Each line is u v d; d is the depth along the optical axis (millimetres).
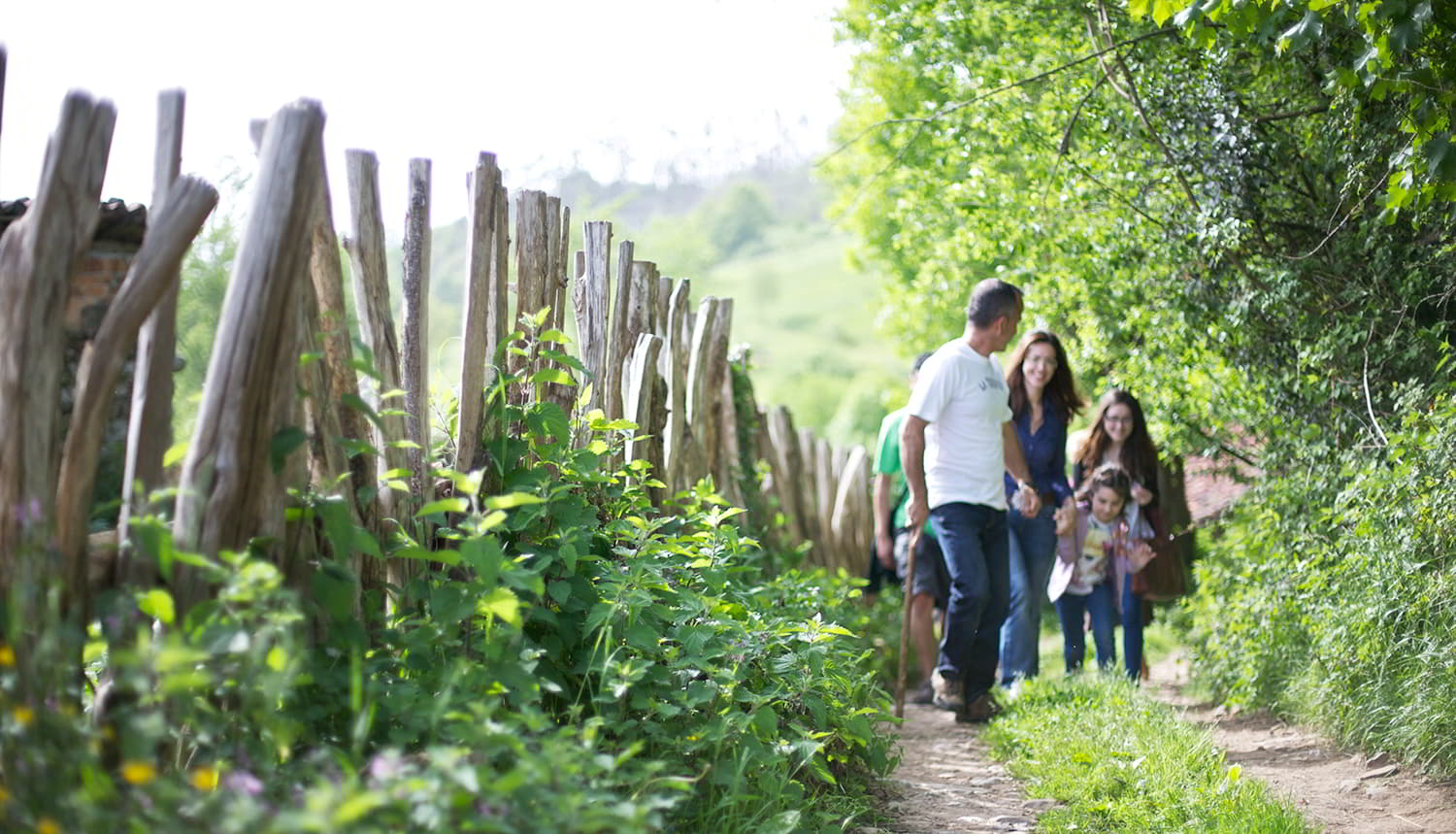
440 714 3066
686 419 7375
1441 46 5445
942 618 8664
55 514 2979
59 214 2957
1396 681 5785
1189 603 8344
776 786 4191
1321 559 6562
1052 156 8461
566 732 3264
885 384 36594
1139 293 8227
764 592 5980
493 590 3430
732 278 89188
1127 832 4574
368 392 4039
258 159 3262
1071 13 8180
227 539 3162
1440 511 5582
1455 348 6293
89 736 2730
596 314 5738
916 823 4969
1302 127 7250
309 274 3598
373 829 2482
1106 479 8133
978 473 7281
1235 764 5754
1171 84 7426
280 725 2898
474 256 4555
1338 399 7027
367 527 3799
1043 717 6434
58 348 2971
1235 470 8289
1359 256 6973
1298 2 5578
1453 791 5199
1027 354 8250
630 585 4414
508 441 4641
